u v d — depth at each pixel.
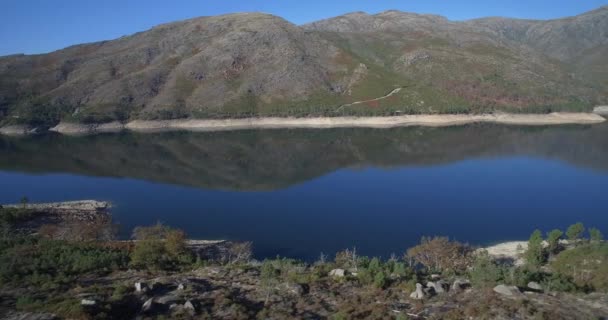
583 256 42.09
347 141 164.50
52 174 116.31
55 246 44.59
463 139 161.50
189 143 170.75
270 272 36.09
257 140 174.12
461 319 25.97
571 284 31.53
